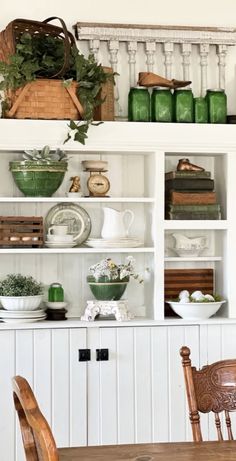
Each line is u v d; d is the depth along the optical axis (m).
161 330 5.16
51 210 5.29
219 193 5.46
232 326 5.25
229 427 3.81
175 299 5.33
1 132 5.01
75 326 5.05
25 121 5.02
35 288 5.11
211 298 5.25
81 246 5.35
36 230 5.12
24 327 4.99
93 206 5.41
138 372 5.13
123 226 5.24
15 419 4.99
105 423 5.09
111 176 5.41
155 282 5.21
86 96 5.05
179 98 5.24
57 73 5.04
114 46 5.30
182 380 5.18
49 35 5.09
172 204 5.27
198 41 5.39
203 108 5.27
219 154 5.37
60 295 5.21
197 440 3.74
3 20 5.24
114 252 5.29
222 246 5.40
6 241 5.08
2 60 5.13
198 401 3.79
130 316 5.18
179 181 5.27
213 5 5.43
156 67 5.40
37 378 5.02
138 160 5.43
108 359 5.09
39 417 2.42
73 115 5.08
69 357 5.05
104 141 5.11
